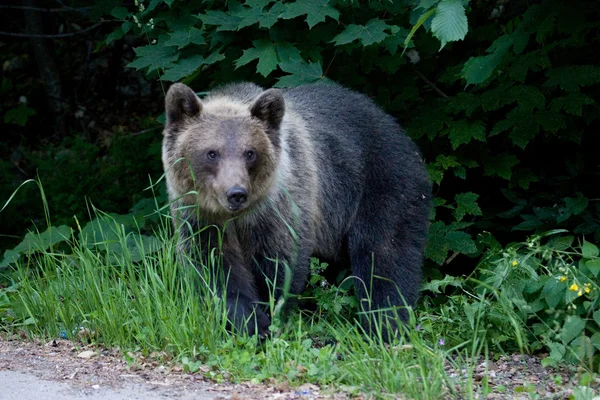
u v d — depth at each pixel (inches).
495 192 550.6
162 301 371.6
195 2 521.7
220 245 378.6
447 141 531.8
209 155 379.2
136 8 611.2
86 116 829.8
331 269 483.2
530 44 509.7
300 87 469.7
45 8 826.2
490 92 490.3
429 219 481.7
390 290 443.8
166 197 561.3
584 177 532.1
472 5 584.4
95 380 314.7
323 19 460.1
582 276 379.2
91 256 406.9
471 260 540.1
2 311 415.8
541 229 502.9
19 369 329.4
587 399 298.0
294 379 315.6
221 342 356.5
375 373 313.6
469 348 385.1
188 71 496.7
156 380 317.1
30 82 845.2
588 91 510.0
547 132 493.4
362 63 513.3
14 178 737.0
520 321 381.1
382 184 450.0
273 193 394.9
